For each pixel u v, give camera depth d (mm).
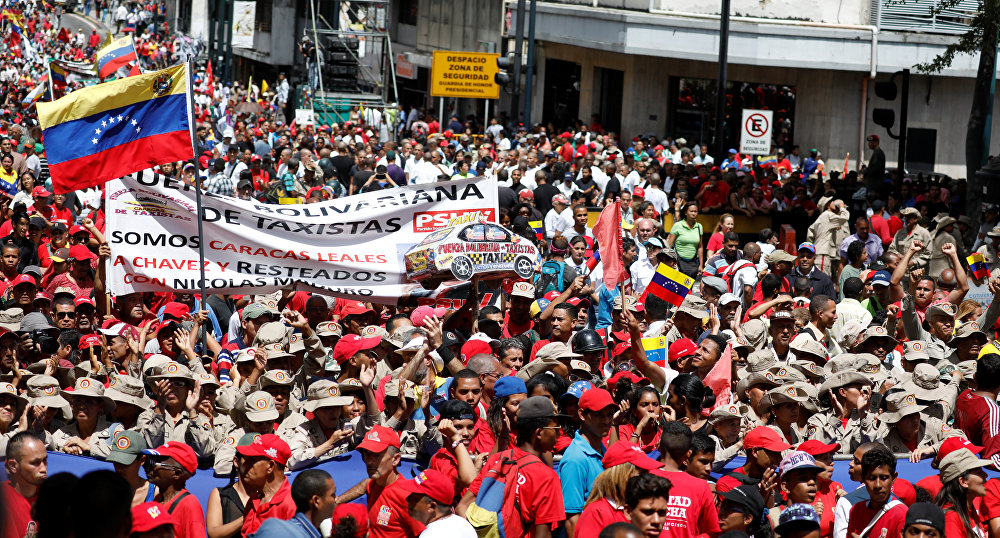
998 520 7598
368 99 47719
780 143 35531
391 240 11250
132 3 81125
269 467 7129
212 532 7184
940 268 17500
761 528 7281
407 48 51281
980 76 23844
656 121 36844
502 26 41906
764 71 35469
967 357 11109
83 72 38281
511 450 7270
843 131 34781
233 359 10344
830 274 19250
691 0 35219
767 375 9375
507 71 34406
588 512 6844
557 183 24125
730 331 11719
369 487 7406
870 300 13719
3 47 69000
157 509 6527
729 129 36000
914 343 10883
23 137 24906
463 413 7656
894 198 21281
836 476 8836
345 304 12469
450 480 7172
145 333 11008
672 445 7371
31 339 10211
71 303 11367
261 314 11008
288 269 10984
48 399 8555
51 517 4637
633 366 10234
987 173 21594
